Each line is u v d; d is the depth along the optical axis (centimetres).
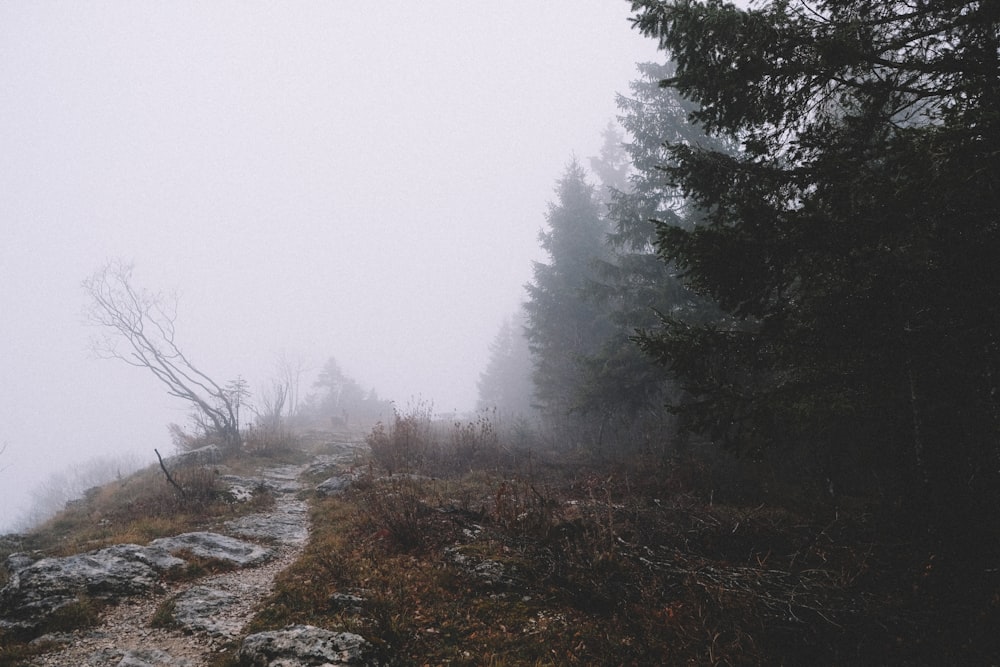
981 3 400
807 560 564
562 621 504
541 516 721
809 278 490
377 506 894
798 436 788
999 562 462
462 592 579
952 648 380
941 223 412
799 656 414
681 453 1098
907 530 566
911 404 577
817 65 457
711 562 565
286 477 1548
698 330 509
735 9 459
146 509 1092
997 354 419
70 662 489
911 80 456
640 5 495
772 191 524
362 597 575
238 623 570
